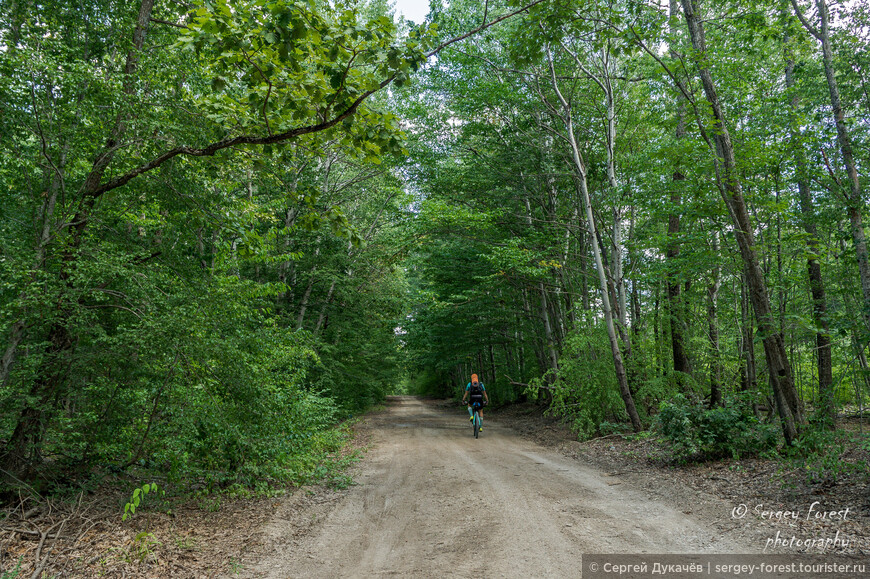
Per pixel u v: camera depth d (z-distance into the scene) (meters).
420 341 29.75
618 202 13.74
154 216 8.53
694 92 9.50
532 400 26.14
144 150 7.16
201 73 7.63
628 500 6.72
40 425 6.20
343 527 6.02
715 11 11.11
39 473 6.17
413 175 18.42
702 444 8.59
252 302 8.16
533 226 17.73
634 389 14.88
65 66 6.65
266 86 5.57
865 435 6.65
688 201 11.22
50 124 6.38
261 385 7.54
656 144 12.59
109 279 6.58
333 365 20.19
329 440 12.87
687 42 12.22
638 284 15.60
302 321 19.59
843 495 5.92
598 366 14.59
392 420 22.89
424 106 17.12
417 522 6.05
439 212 16.19
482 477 8.62
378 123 5.75
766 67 12.49
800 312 11.29
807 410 12.46
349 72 5.29
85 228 6.93
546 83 15.95
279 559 4.92
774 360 8.42
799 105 11.96
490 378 34.22
